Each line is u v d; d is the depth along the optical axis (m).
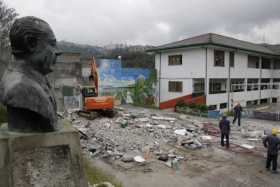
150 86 28.39
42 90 3.69
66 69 28.25
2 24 18.89
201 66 24.39
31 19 3.67
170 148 11.52
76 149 3.92
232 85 27.48
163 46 28.00
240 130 16.14
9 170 3.54
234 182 8.41
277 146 9.30
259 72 32.03
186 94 25.78
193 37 29.31
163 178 8.42
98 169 8.49
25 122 3.76
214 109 25.11
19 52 3.70
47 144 3.71
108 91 26.02
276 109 27.50
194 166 9.63
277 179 8.75
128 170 8.91
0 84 3.79
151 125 15.38
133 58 43.44
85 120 15.72
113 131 13.61
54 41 3.91
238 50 26.67
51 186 3.74
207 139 13.17
